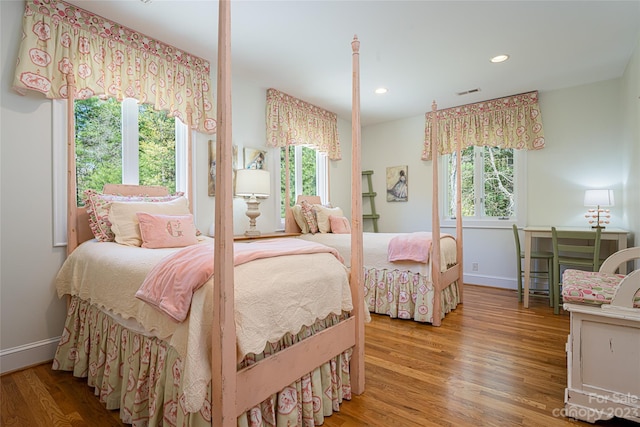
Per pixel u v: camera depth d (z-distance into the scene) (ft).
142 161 9.20
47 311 7.20
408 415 5.24
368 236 11.69
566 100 12.35
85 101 8.15
